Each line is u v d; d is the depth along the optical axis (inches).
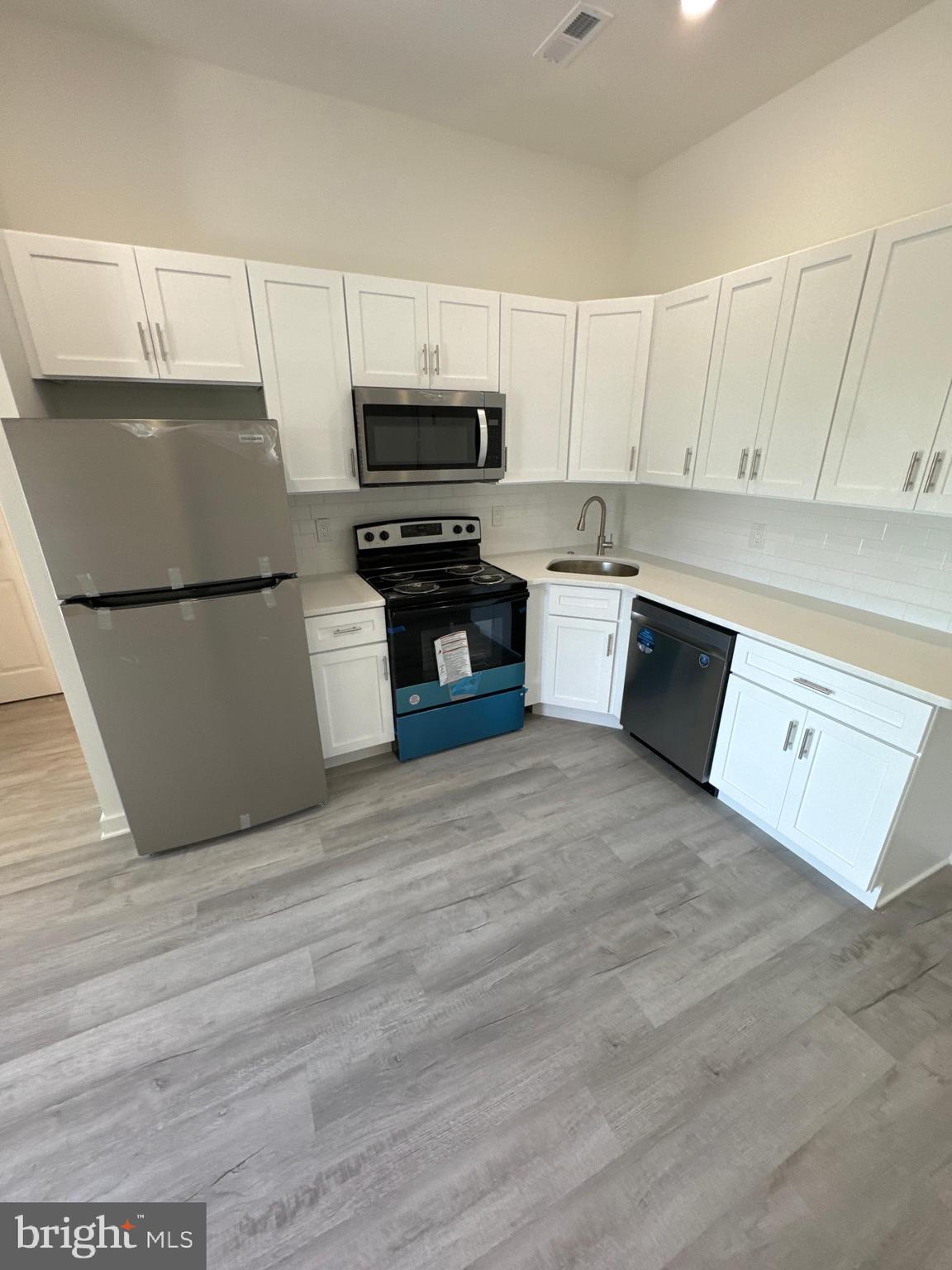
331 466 91.9
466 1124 49.9
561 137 100.7
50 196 76.6
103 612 68.3
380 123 92.1
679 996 61.3
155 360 76.4
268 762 85.3
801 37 74.2
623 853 82.7
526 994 61.7
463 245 104.4
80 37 73.1
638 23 71.4
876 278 66.7
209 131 82.4
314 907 73.4
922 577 79.0
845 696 68.7
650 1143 48.4
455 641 101.4
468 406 96.3
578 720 122.0
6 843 85.7
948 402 62.7
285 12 69.5
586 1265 41.1
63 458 61.9
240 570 75.2
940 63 68.3
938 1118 50.2
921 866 75.5
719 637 85.6
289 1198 45.0
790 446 80.7
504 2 67.8
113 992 62.1
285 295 81.4
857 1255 41.6
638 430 107.0
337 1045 56.6
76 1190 45.5
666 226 112.7
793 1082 53.0
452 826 88.7
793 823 78.9
